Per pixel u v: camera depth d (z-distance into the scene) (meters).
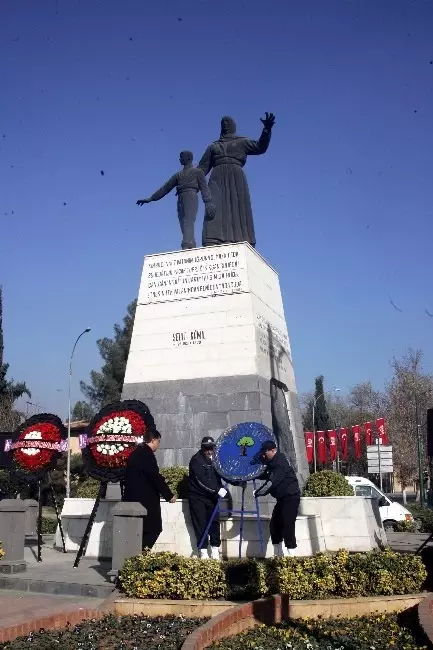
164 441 13.93
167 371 14.50
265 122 16.62
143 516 8.95
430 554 9.05
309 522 10.79
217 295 14.66
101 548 11.70
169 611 7.23
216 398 13.94
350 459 57.78
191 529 10.58
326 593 7.54
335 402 79.88
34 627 6.55
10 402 47.84
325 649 5.87
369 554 7.98
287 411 15.74
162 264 15.34
